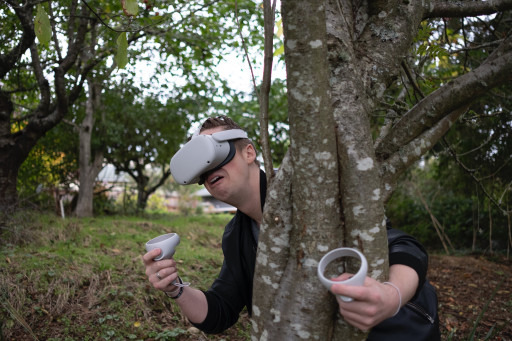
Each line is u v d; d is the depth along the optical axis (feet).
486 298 15.67
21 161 19.21
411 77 6.56
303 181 3.42
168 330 11.07
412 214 30.71
